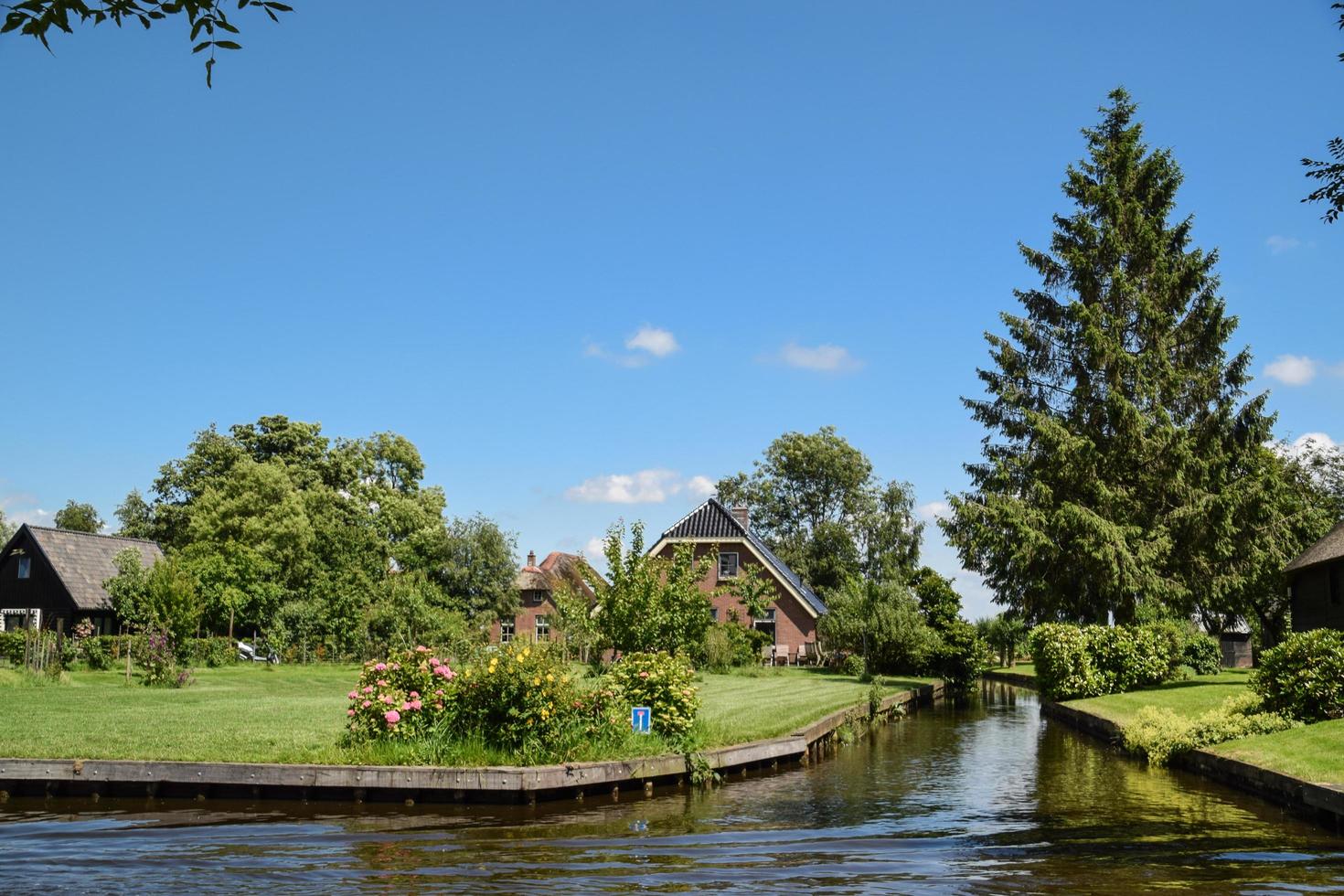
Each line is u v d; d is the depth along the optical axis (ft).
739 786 45.34
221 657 104.68
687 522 153.38
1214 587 104.88
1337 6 36.40
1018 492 112.16
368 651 108.27
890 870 28.30
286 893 25.26
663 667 49.34
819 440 232.32
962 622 132.36
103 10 16.90
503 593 149.48
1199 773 49.11
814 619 148.56
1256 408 105.81
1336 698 51.57
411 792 38.75
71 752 41.42
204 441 200.44
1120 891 25.81
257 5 17.39
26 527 133.18
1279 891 25.75
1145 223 113.50
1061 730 74.28
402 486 206.18
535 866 28.68
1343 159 38.47
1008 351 116.47
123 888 25.80
